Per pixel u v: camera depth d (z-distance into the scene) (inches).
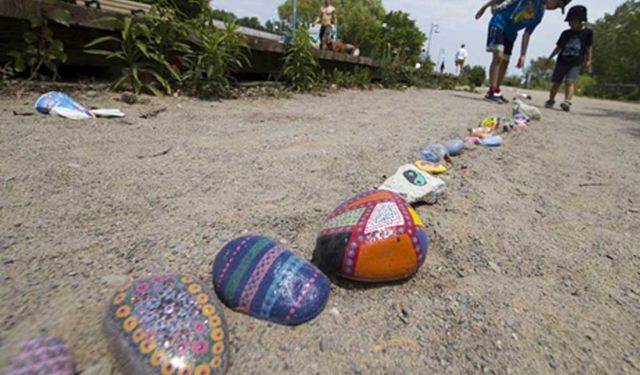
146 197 75.3
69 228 62.3
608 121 249.3
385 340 46.6
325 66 304.2
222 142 114.3
